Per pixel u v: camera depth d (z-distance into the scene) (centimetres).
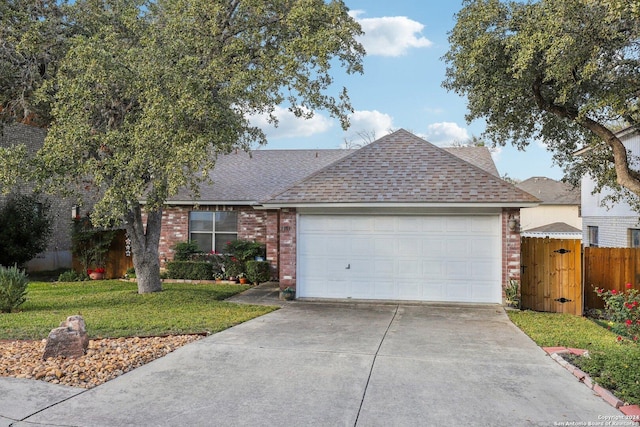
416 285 1272
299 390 576
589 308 1327
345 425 482
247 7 1148
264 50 1191
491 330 930
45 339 798
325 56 1062
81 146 1013
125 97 1063
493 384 603
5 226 1791
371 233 1294
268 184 1866
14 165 1016
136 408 521
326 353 739
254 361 692
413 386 593
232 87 1023
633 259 1338
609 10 831
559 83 1029
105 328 879
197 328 890
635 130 1355
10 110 1401
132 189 1010
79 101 1002
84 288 1514
